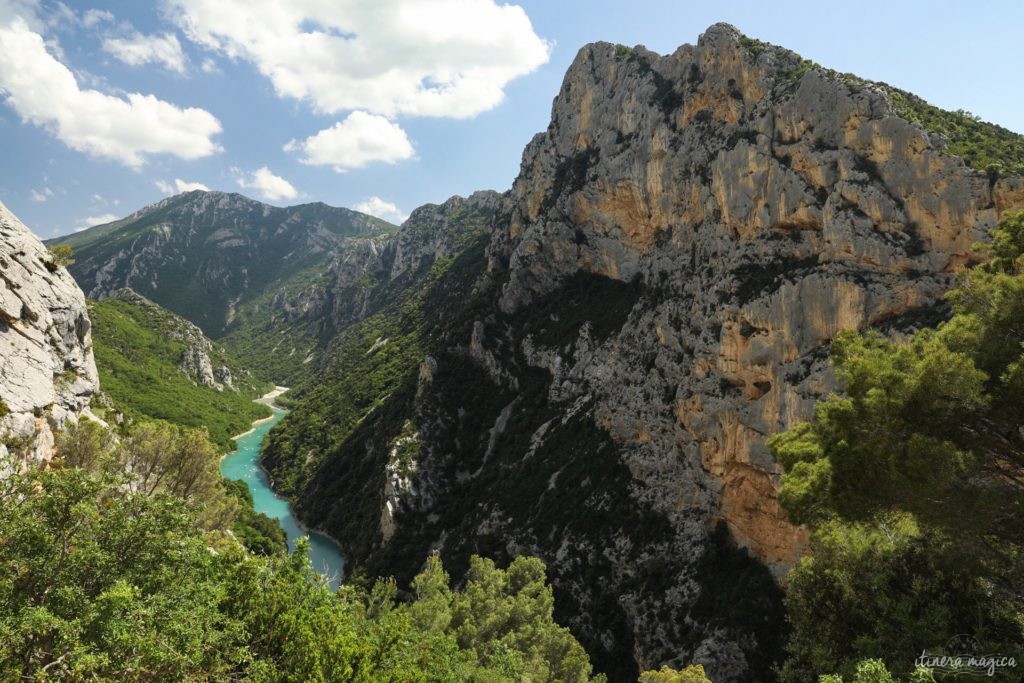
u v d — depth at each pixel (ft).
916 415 47.93
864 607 53.06
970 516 43.47
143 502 52.80
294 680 51.60
